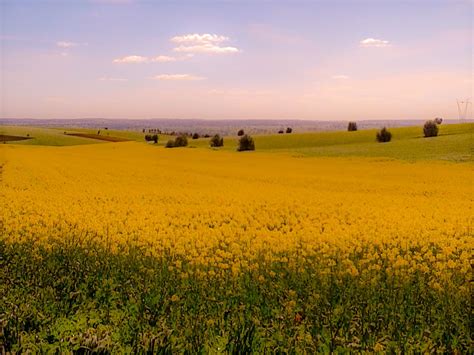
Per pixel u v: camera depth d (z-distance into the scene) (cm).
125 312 727
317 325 670
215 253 1219
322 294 805
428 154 6100
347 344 591
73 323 673
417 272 998
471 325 662
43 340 611
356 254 1200
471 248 1321
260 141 10812
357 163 5578
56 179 3500
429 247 1366
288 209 2170
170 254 1165
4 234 1361
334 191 3141
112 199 2486
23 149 8712
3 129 16200
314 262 1103
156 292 820
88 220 1708
